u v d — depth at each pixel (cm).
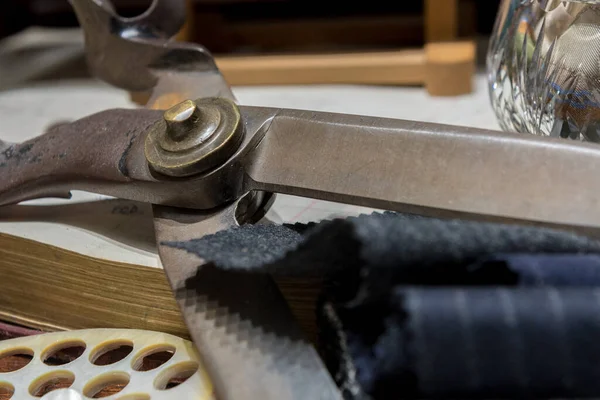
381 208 23
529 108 27
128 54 30
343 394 21
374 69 41
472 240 20
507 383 20
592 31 25
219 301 22
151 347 24
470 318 20
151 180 24
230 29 54
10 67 51
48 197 27
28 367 24
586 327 20
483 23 55
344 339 21
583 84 25
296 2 58
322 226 20
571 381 20
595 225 21
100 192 25
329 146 23
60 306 27
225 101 24
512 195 21
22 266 27
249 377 21
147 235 27
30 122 37
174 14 32
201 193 24
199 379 23
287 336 21
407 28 52
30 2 61
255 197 25
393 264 20
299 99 39
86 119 27
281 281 23
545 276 20
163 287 25
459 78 38
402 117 35
